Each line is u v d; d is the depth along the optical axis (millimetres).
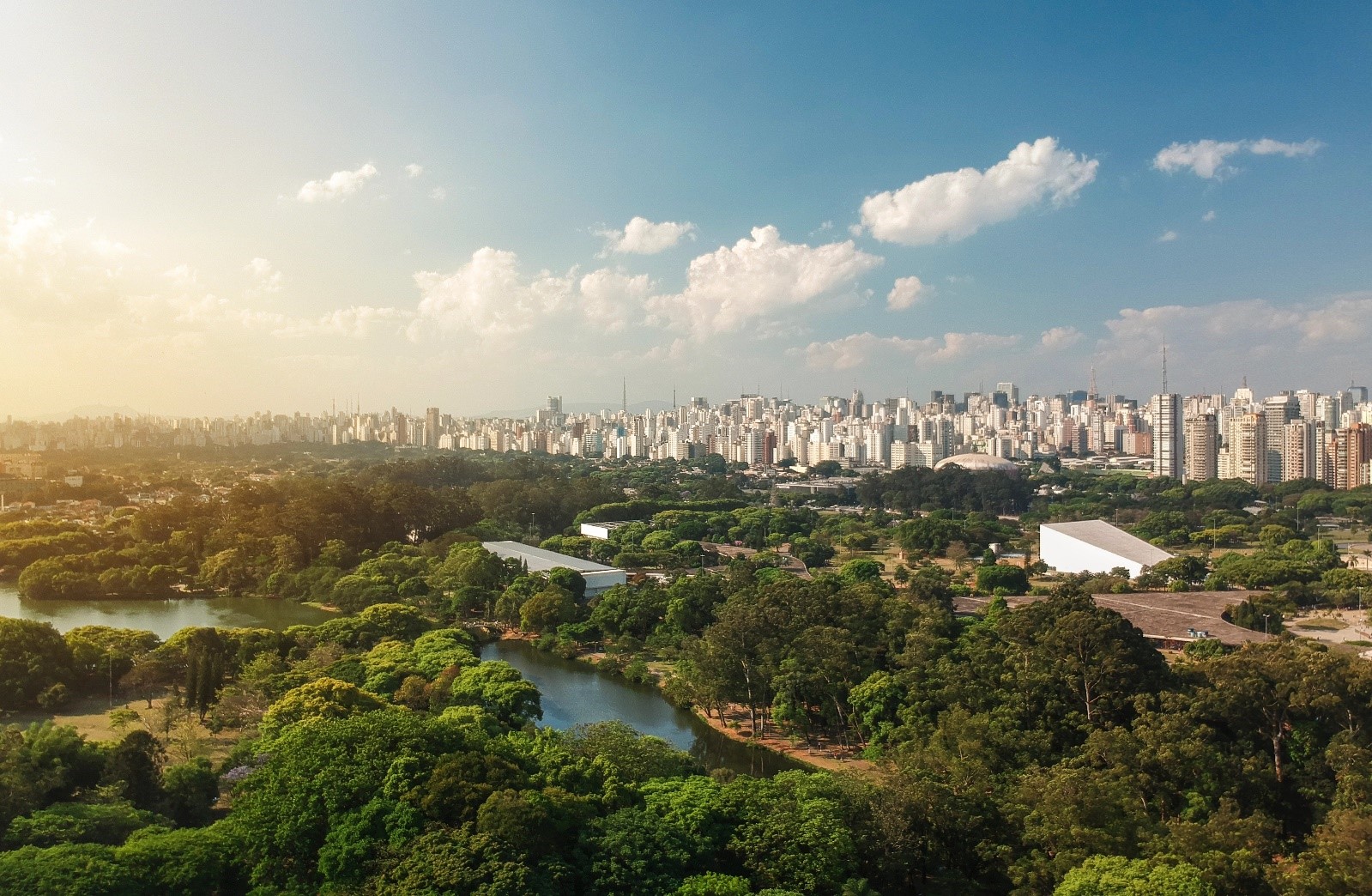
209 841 65750
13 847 65000
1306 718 85688
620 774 82125
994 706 96750
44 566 196500
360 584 186875
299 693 98125
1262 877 62219
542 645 163500
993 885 70500
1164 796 78125
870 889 65312
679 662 139250
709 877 62219
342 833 63594
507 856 59219
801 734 117750
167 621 176375
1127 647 95000
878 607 137500
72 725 105312
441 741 75688
